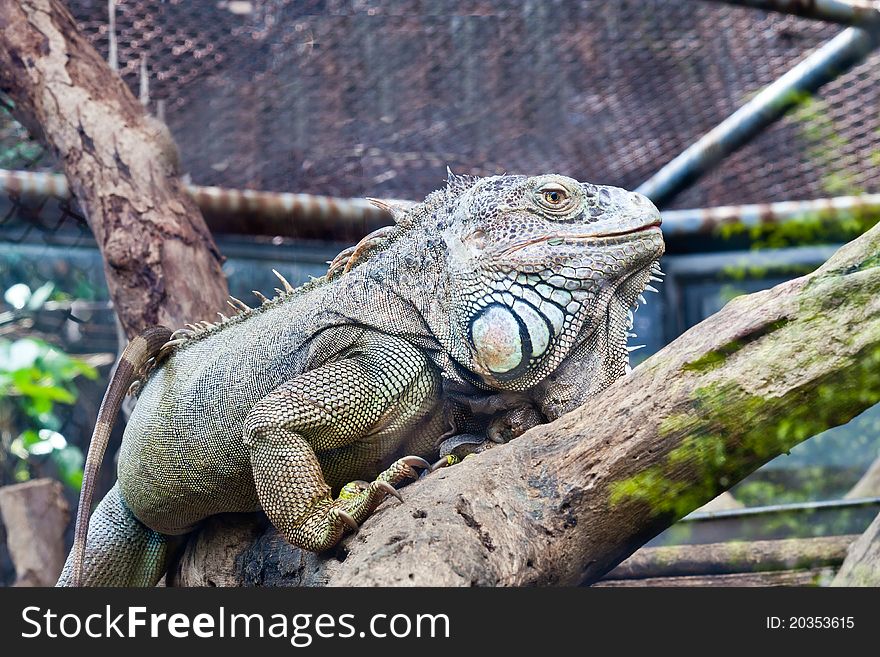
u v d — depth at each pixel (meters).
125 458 0.95
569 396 0.91
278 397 0.88
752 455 0.86
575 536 0.86
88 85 1.17
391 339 0.91
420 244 0.93
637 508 0.87
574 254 0.90
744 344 0.86
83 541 0.93
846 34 1.26
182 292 1.12
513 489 0.87
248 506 0.94
